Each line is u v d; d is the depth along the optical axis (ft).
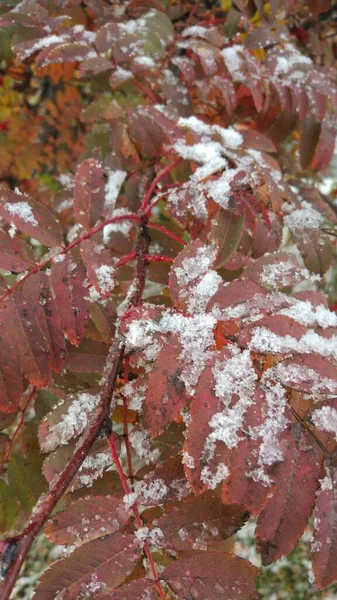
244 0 1.56
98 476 0.96
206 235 1.07
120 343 0.92
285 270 0.91
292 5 1.53
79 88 2.03
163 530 0.80
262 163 1.12
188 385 0.74
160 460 0.95
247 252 1.14
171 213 1.09
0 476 1.15
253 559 2.56
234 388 0.72
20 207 0.99
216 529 0.81
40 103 2.17
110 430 0.85
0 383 0.90
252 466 0.70
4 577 0.67
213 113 1.56
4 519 1.11
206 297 0.81
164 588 0.79
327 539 0.73
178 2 1.81
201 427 0.71
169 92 1.42
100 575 0.74
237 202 1.01
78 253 1.05
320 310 0.84
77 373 1.11
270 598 2.44
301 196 1.50
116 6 1.56
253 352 0.78
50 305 0.95
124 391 0.94
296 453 0.72
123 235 1.34
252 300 0.81
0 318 0.92
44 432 0.98
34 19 1.34
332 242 1.45
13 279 1.05
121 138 1.46
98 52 1.37
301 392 0.76
